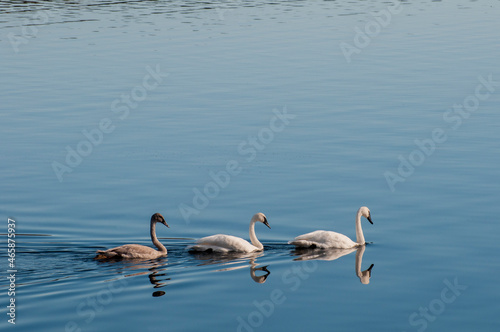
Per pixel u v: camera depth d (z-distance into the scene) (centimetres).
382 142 3753
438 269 2275
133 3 9306
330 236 2467
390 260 2359
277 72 5534
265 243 2528
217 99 4712
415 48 6538
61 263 2264
